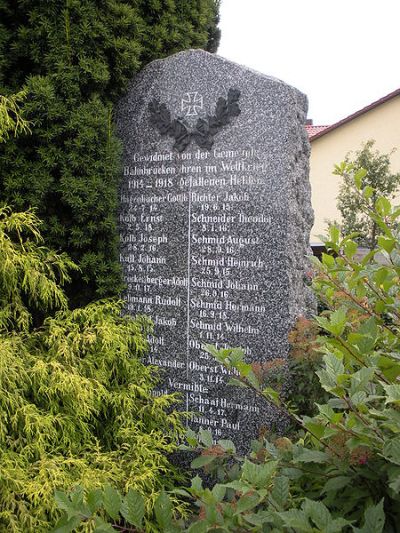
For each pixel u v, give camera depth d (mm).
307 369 3475
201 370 4141
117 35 4133
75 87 3893
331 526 1305
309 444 2133
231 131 3961
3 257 3572
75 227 4039
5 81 4020
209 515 1479
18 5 3932
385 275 1856
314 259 2143
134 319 4309
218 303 4066
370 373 1459
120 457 3418
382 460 1602
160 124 4199
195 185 4102
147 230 4285
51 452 3199
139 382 4004
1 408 3016
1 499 2785
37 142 3939
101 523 1438
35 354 3748
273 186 3855
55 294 3771
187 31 4676
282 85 3805
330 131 18500
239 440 4016
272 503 1556
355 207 12867
